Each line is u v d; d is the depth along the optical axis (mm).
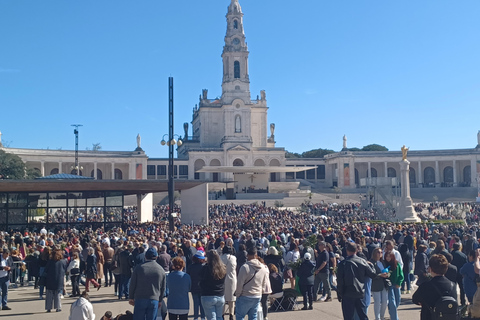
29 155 114312
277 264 18094
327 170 138375
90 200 47438
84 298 13211
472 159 126812
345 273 12492
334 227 40844
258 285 12867
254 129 135125
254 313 12867
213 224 50312
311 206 80125
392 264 14711
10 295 23219
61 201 46438
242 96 130250
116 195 48469
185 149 138625
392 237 27969
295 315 16594
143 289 12242
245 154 127250
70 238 34500
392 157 131500
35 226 45500
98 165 128875
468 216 67625
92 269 21562
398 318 15867
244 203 93188
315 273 18703
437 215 70375
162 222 51344
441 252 16109
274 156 129125
